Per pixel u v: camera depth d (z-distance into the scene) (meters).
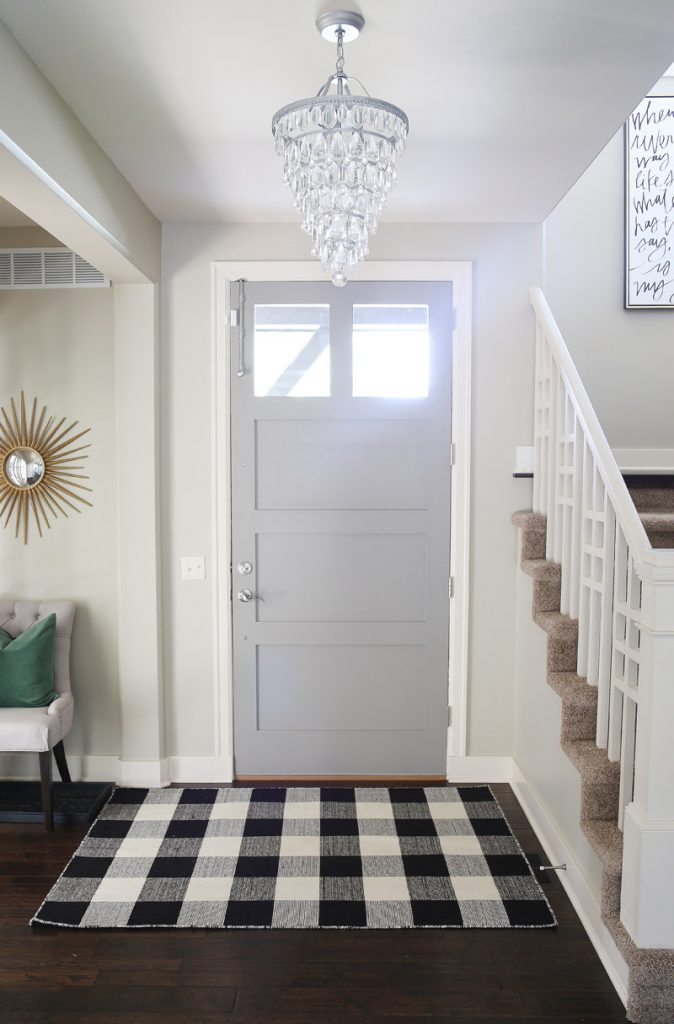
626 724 2.18
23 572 3.46
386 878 2.69
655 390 3.79
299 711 3.52
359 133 1.78
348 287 3.38
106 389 3.41
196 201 3.04
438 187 2.89
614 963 2.18
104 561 3.45
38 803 3.19
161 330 3.37
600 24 1.78
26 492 3.44
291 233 3.36
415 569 3.47
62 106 2.16
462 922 2.44
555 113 2.26
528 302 3.37
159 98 2.15
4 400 3.43
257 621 3.48
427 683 3.50
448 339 3.39
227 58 1.93
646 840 1.94
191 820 3.11
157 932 2.40
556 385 3.06
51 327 3.40
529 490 3.43
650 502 3.28
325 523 3.45
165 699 3.48
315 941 2.36
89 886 2.63
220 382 3.38
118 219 2.72
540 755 3.01
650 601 1.94
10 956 2.29
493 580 3.46
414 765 3.53
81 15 1.73
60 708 3.16
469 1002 2.10
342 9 1.70
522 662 3.34
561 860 2.69
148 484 3.34
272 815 3.15
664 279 3.75
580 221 3.75
